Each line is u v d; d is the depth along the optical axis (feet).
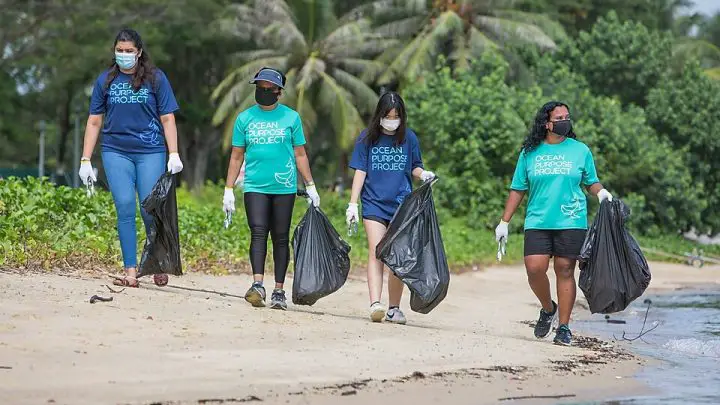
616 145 282.77
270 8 335.06
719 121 317.01
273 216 75.10
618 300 69.31
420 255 72.02
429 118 255.91
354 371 52.95
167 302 68.69
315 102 338.13
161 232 74.13
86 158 75.10
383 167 75.05
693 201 296.30
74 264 87.61
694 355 69.00
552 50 330.34
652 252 247.50
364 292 98.32
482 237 219.00
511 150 250.57
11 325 56.44
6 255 82.84
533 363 60.23
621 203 69.82
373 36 330.34
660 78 338.34
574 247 69.82
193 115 382.01
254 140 74.43
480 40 321.32
